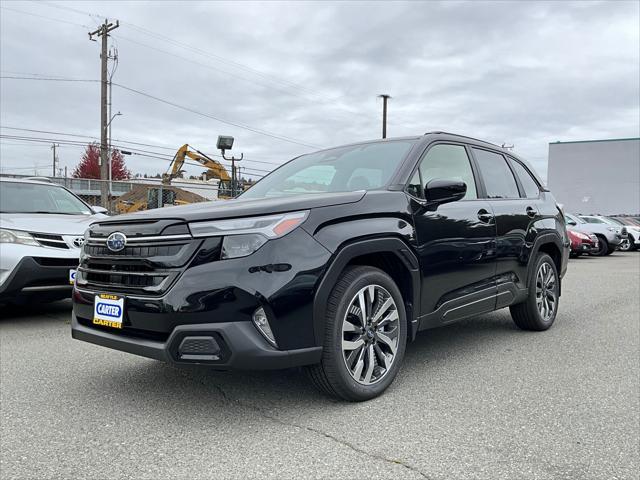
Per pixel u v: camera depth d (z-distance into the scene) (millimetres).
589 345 4871
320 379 3189
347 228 3225
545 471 2473
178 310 2850
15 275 5320
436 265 3811
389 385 3516
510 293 4750
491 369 4094
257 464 2535
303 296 2961
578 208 44344
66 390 3600
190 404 3332
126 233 3145
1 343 4895
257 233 2930
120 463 2561
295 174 4430
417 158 3979
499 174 5004
